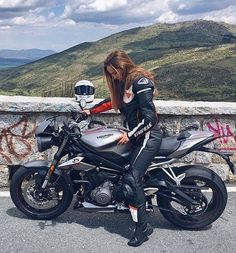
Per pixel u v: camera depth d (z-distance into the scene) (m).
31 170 3.96
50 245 3.50
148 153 3.56
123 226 3.97
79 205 3.82
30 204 4.05
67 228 3.88
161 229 3.92
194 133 3.79
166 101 5.51
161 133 3.68
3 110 4.93
